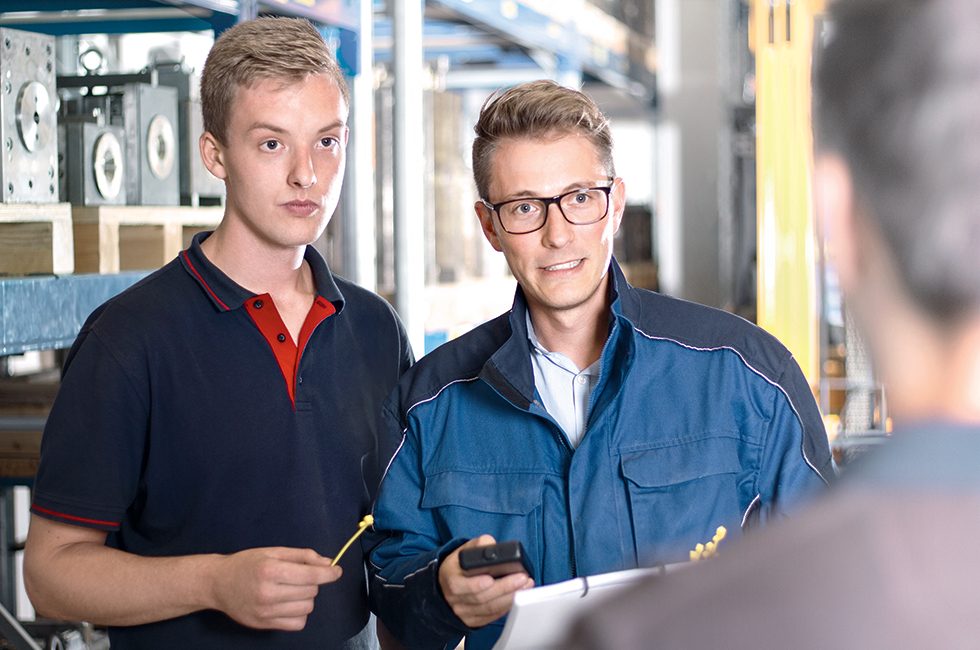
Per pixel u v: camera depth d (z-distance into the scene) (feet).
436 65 18.42
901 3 1.62
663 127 29.63
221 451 5.44
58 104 9.04
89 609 5.10
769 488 5.16
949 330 1.61
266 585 4.76
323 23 10.06
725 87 23.81
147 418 5.39
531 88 5.11
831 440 11.04
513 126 5.03
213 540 5.46
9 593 10.88
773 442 5.17
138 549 5.58
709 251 29.60
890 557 1.59
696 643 1.60
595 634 1.65
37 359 13.47
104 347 5.32
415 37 12.00
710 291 29.66
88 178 8.05
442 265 15.01
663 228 29.78
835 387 12.41
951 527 1.57
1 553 10.74
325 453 5.69
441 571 4.67
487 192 5.20
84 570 5.10
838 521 1.65
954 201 1.56
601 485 5.07
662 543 4.97
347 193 10.85
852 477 1.71
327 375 5.77
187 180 9.25
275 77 5.34
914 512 1.60
